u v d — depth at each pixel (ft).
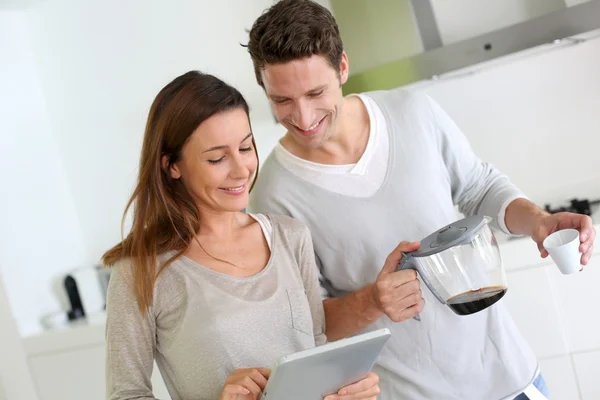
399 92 6.04
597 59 10.84
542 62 11.02
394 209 5.73
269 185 5.93
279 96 5.14
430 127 5.93
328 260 5.90
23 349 11.30
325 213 5.78
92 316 11.90
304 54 4.92
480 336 5.77
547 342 9.48
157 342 4.83
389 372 5.85
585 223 5.07
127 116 12.42
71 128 12.72
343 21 10.56
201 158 4.62
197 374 4.67
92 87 12.50
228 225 4.99
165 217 4.88
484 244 4.96
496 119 11.35
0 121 11.93
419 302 5.23
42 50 12.62
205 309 4.67
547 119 11.17
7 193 11.85
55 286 12.38
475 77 11.27
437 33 10.34
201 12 11.90
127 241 4.85
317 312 5.29
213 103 4.58
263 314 4.76
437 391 5.74
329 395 4.32
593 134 11.04
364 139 5.80
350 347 3.94
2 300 11.41
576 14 9.57
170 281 4.75
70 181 12.92
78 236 13.00
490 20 10.62
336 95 5.24
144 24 12.14
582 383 9.48
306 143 5.41
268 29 4.99
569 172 11.24
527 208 5.65
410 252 5.14
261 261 5.03
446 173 6.06
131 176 12.60
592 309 9.30
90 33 12.35
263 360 4.70
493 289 4.97
